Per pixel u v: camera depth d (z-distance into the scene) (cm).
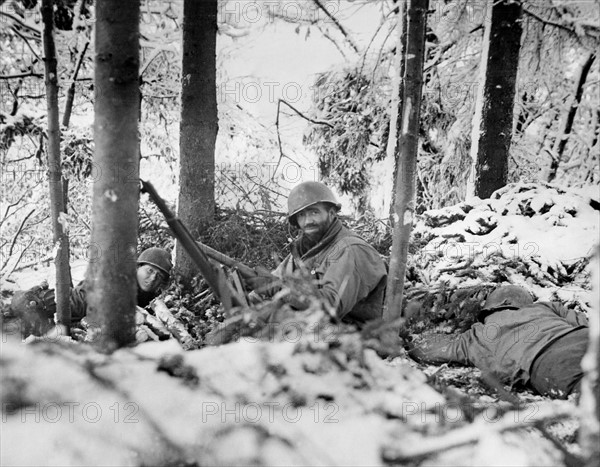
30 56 709
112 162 156
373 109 974
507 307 333
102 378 144
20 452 126
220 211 546
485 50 721
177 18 754
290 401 149
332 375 159
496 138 710
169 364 151
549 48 941
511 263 480
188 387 146
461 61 934
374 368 168
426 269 477
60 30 696
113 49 152
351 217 582
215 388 148
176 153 891
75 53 710
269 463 130
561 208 577
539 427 142
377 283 294
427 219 587
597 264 116
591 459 112
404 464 135
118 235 158
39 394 138
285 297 191
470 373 291
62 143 644
